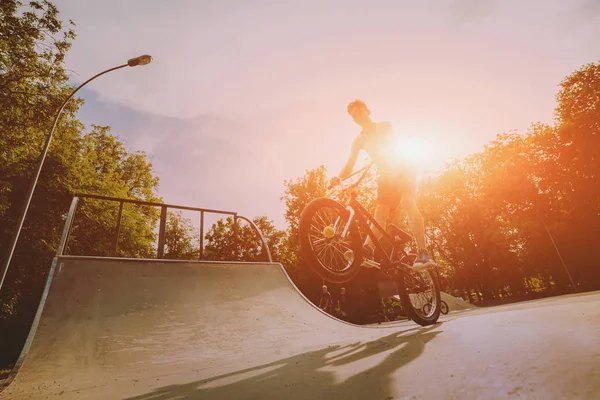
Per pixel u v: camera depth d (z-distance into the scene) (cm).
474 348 156
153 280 477
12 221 1416
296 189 2662
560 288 3108
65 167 1583
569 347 130
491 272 3597
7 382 247
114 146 2625
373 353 189
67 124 1658
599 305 188
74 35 1327
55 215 1539
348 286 1989
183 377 220
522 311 226
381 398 121
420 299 313
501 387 110
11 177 1412
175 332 370
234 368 226
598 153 2288
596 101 2336
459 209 3519
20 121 1260
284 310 484
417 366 147
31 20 1253
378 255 274
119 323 373
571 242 2689
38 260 1420
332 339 325
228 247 3075
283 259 2958
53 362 287
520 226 2900
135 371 263
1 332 1386
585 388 98
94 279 437
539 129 2742
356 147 306
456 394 112
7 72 1241
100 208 1719
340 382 146
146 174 2733
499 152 3094
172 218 2977
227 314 439
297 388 148
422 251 263
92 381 241
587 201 2477
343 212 261
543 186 2741
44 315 357
